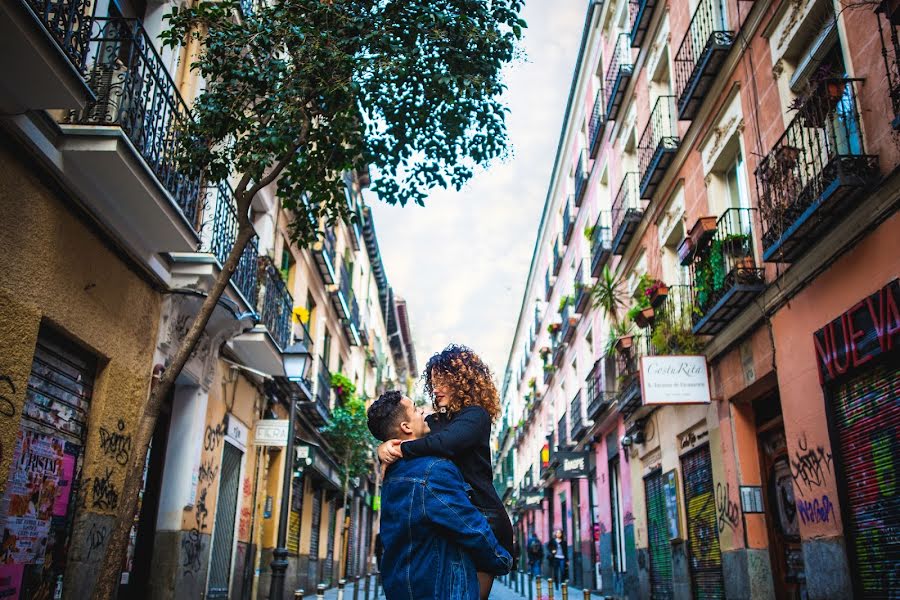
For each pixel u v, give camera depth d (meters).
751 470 10.38
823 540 7.95
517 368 46.50
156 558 9.14
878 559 7.01
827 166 7.13
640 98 16.55
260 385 13.71
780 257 8.52
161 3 8.73
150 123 7.15
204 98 6.08
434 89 6.24
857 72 7.38
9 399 5.53
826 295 7.94
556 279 29.44
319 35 5.91
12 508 5.80
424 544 2.27
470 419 2.52
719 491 11.00
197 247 8.18
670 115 14.15
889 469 6.87
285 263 15.77
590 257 22.41
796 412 8.62
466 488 2.38
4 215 5.53
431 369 2.82
